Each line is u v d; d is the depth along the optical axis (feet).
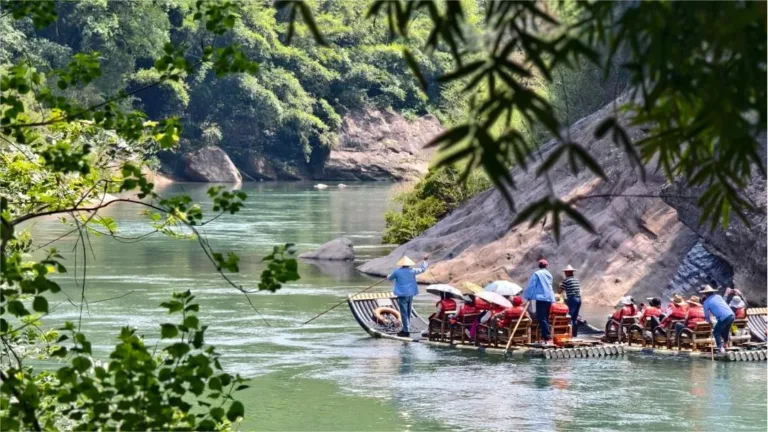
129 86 604.90
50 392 40.40
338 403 104.99
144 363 37.83
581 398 108.58
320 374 120.06
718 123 23.66
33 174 60.13
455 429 94.73
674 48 23.30
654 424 96.78
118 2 578.25
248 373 119.75
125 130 44.83
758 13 22.33
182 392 38.17
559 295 139.13
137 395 37.91
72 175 59.88
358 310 154.20
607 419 99.14
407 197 292.20
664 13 23.00
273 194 533.96
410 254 223.51
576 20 23.99
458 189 279.90
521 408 103.81
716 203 29.96
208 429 38.70
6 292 36.94
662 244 184.96
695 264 177.06
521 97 22.24
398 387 113.60
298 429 93.45
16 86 42.34
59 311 158.10
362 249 271.08
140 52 597.11
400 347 139.33
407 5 23.73
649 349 136.67
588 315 168.55
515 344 136.67
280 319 160.15
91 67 46.85
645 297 179.73
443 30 23.17
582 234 196.03
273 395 108.27
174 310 39.99
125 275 209.46
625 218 191.01
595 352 134.41
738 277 164.35
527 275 198.18
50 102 45.39
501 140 22.15
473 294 141.08
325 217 380.37
